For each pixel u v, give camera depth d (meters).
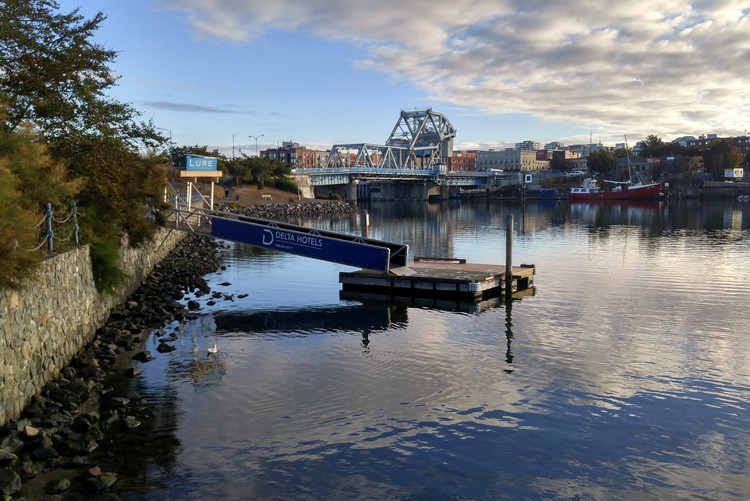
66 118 19.83
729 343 18.19
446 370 15.53
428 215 108.75
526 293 27.12
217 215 31.44
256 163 134.50
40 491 8.91
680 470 10.07
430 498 9.12
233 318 21.95
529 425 11.90
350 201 170.38
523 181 198.00
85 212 19.75
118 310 20.97
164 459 10.25
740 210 109.56
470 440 11.19
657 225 73.56
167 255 39.28
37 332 12.59
